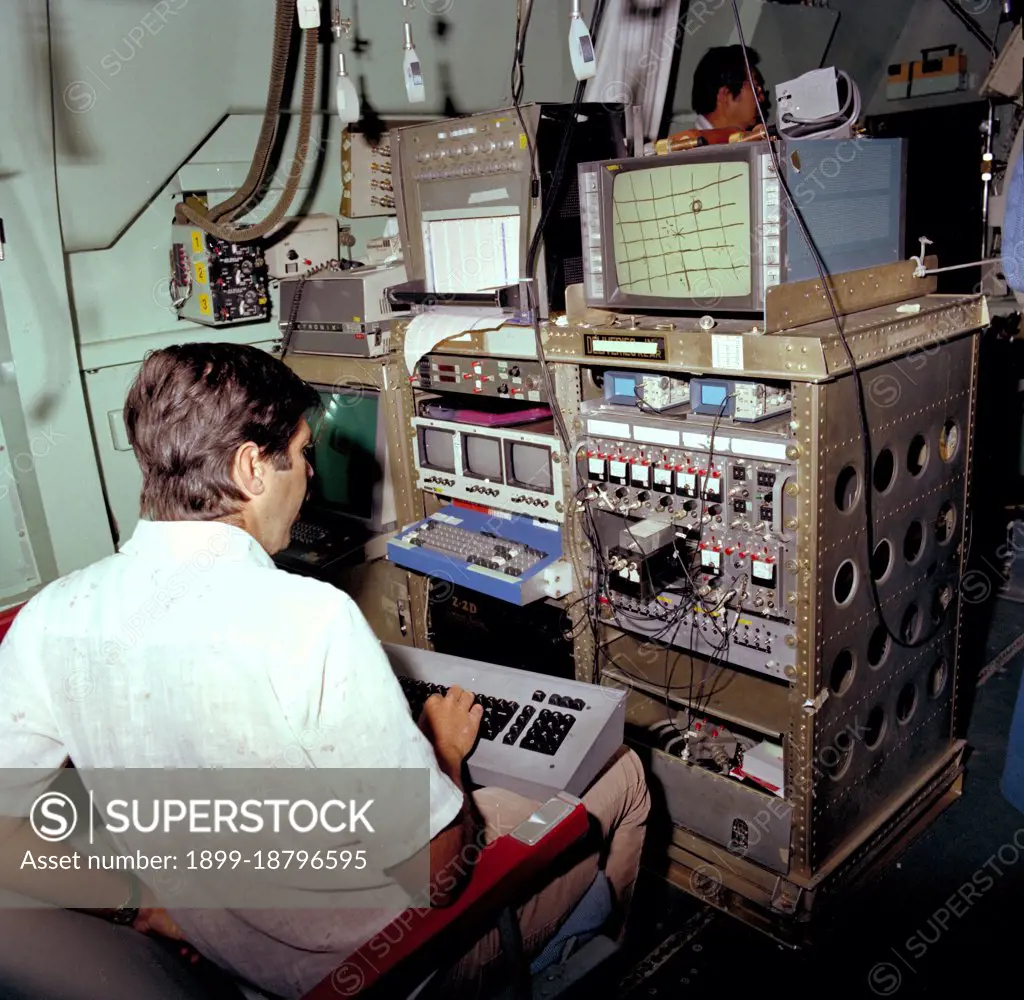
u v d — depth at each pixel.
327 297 2.69
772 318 1.76
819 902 2.07
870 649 2.12
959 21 4.33
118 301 2.78
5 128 2.28
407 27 2.55
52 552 2.71
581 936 1.57
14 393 2.54
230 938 1.26
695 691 2.36
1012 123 3.99
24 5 2.16
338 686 1.11
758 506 1.87
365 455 2.76
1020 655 3.31
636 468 2.05
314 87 2.65
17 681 1.19
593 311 2.18
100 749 1.18
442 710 1.48
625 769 1.76
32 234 2.43
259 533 1.29
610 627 2.41
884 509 2.01
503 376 2.33
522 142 2.18
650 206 1.93
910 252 4.24
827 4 4.14
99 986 1.00
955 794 2.55
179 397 1.19
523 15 2.22
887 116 4.39
